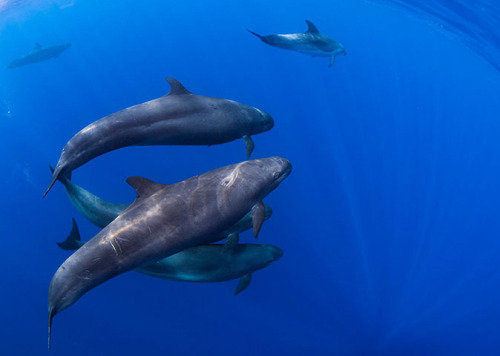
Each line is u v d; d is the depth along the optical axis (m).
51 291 4.89
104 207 6.98
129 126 6.52
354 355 9.88
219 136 7.56
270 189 6.25
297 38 10.07
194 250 6.86
